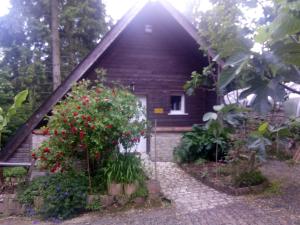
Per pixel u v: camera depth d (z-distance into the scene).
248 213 5.74
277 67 1.26
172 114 11.16
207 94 11.56
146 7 10.20
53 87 16.42
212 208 6.11
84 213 6.33
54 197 6.27
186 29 9.48
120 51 10.59
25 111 13.60
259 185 7.09
